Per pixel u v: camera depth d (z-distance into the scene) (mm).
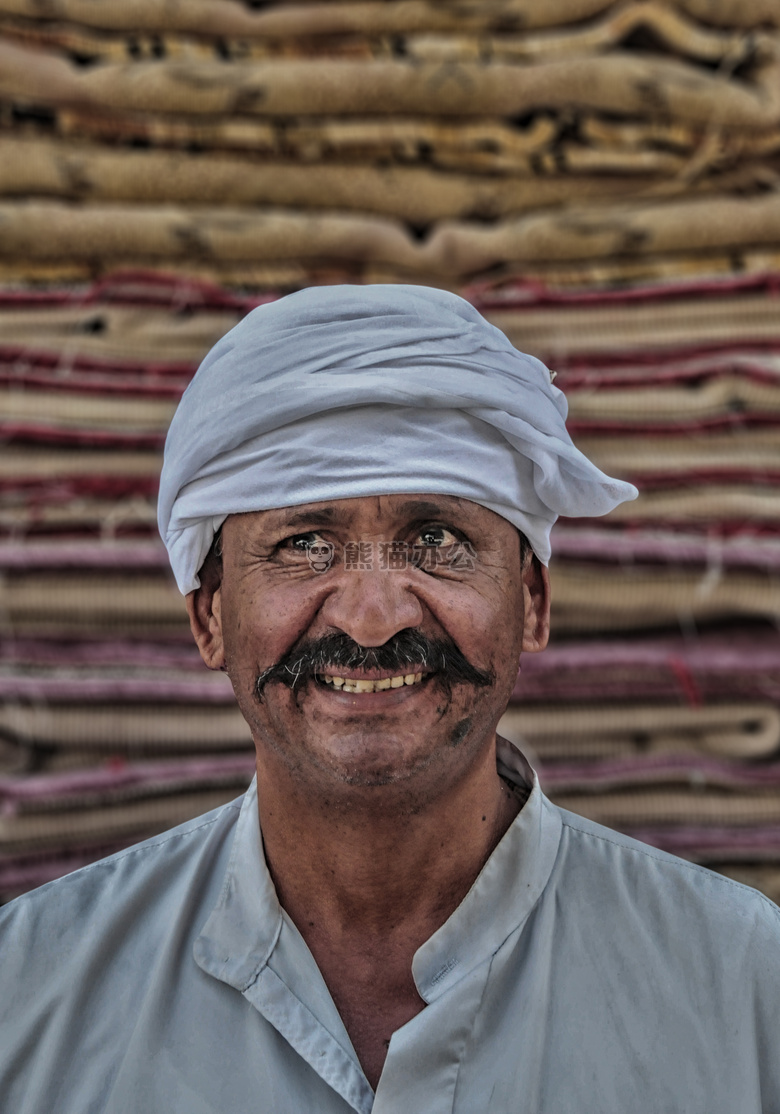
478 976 950
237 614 958
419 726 911
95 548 1625
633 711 1671
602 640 1698
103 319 1692
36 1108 936
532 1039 921
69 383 1659
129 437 1654
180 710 1639
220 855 1067
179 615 1659
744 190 1754
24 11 1671
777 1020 955
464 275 1760
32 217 1657
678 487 1676
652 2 1707
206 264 1729
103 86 1662
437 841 963
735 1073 926
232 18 1712
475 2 1723
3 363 1663
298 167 1738
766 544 1643
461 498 935
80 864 1622
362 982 978
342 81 1681
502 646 954
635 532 1652
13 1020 980
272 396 910
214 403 947
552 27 1739
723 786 1688
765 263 1743
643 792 1685
